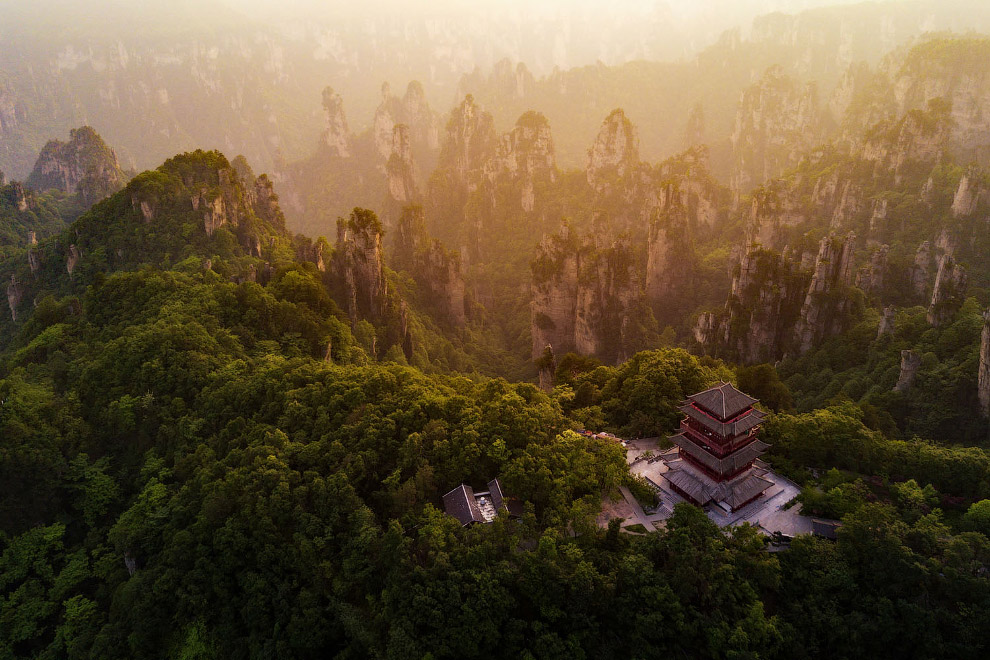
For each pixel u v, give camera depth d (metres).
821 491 64.12
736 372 92.62
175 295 97.25
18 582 67.69
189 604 58.53
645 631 49.88
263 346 93.62
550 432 70.75
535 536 57.28
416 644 50.16
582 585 51.03
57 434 75.44
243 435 71.56
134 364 83.06
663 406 75.56
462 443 65.62
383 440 66.25
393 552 54.88
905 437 87.56
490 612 50.97
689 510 56.97
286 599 56.25
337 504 59.72
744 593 51.34
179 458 72.19
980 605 49.56
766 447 63.38
